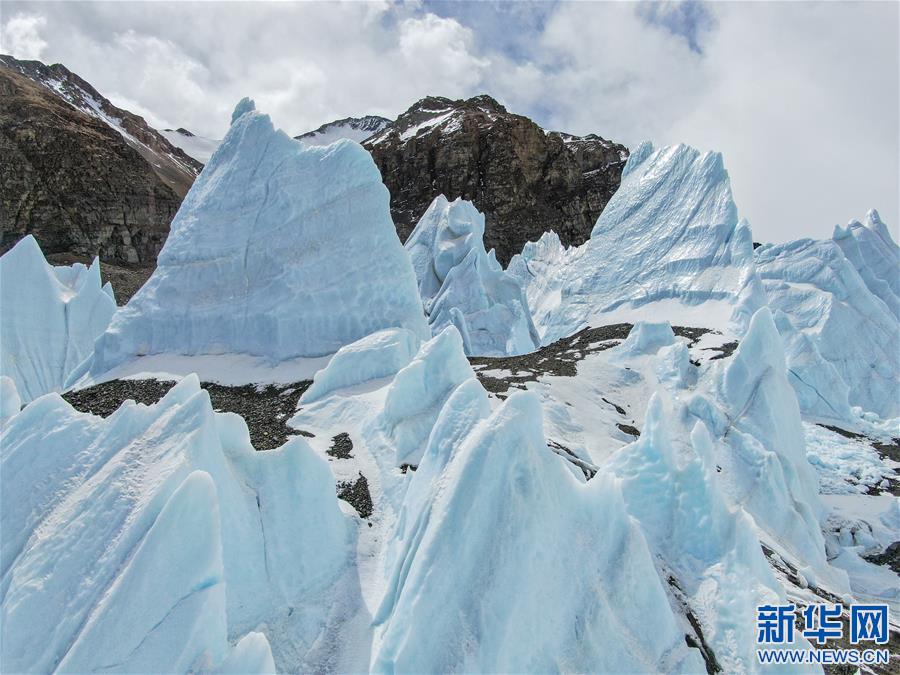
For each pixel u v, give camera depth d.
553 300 67.50
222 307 27.58
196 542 7.66
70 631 7.46
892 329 40.69
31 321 33.47
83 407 23.09
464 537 7.95
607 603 8.45
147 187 112.12
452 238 59.00
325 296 26.48
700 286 44.03
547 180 131.25
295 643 9.68
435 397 17.23
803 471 23.22
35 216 94.69
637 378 30.95
